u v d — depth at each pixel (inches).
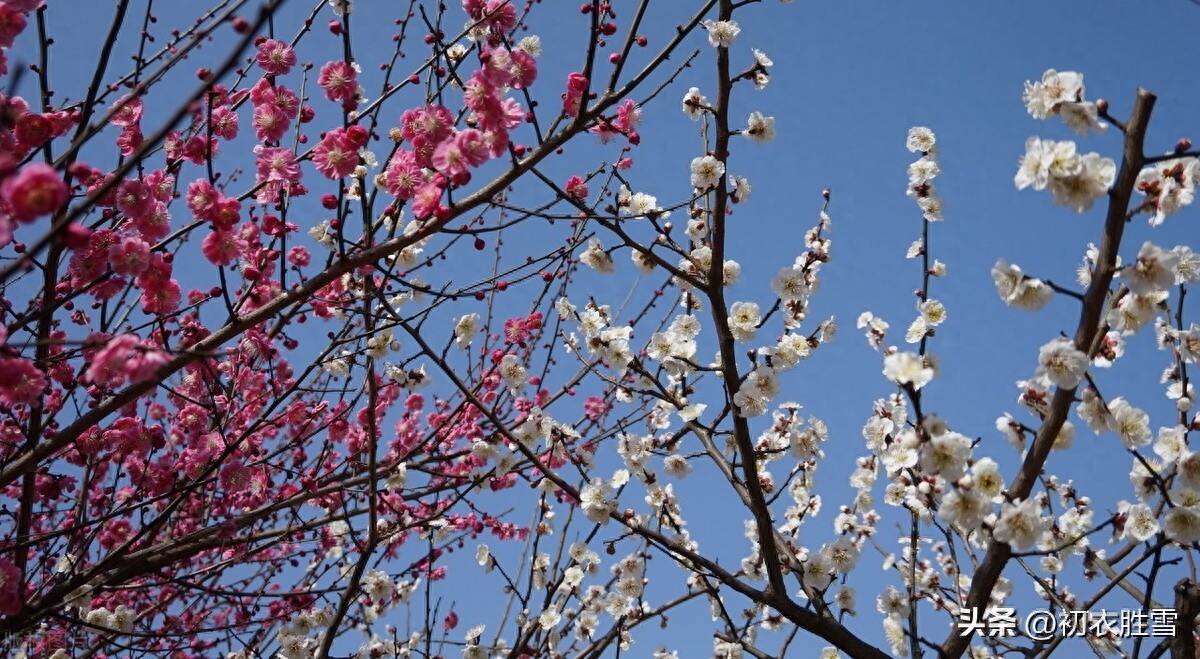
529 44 188.5
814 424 203.5
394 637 237.5
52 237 108.4
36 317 149.6
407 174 171.5
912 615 188.9
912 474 197.6
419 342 179.3
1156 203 142.6
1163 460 161.6
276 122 175.5
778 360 196.5
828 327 201.9
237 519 193.2
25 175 114.0
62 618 172.1
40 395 158.6
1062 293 142.7
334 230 181.6
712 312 189.0
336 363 221.3
